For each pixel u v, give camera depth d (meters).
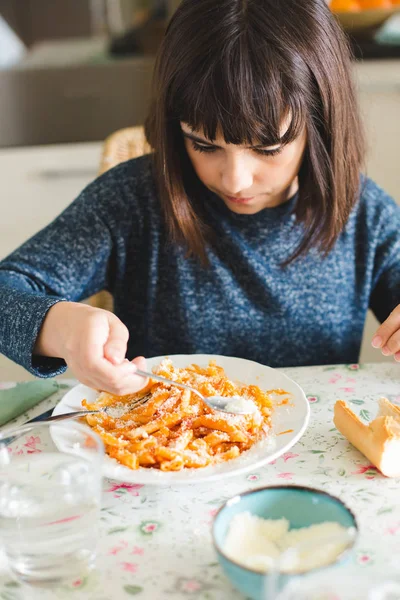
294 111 0.91
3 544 0.59
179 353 1.20
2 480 0.62
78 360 0.78
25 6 2.66
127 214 1.16
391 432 0.72
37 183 2.23
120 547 0.63
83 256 1.13
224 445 0.78
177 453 0.73
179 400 0.83
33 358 0.89
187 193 1.10
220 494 0.71
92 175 2.23
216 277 1.16
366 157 1.31
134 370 0.78
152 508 0.69
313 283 1.19
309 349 1.21
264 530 0.59
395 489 0.70
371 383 0.94
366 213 1.22
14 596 0.58
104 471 0.72
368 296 1.24
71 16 2.68
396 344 0.95
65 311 0.86
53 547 0.59
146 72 2.27
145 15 2.56
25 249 1.11
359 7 2.05
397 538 0.62
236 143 0.90
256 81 0.87
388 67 2.07
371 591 0.47
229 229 1.14
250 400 0.83
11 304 0.93
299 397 0.85
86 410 0.83
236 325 1.18
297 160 1.00
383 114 2.12
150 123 1.08
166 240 1.17
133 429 0.80
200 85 0.87
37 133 2.31
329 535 0.56
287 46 0.89
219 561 0.54
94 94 2.29
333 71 0.97
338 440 0.80
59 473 0.63
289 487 0.61
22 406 0.89
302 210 1.10
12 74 2.25
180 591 0.57
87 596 0.57
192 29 0.90
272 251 1.16
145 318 1.21
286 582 0.49
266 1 0.92
